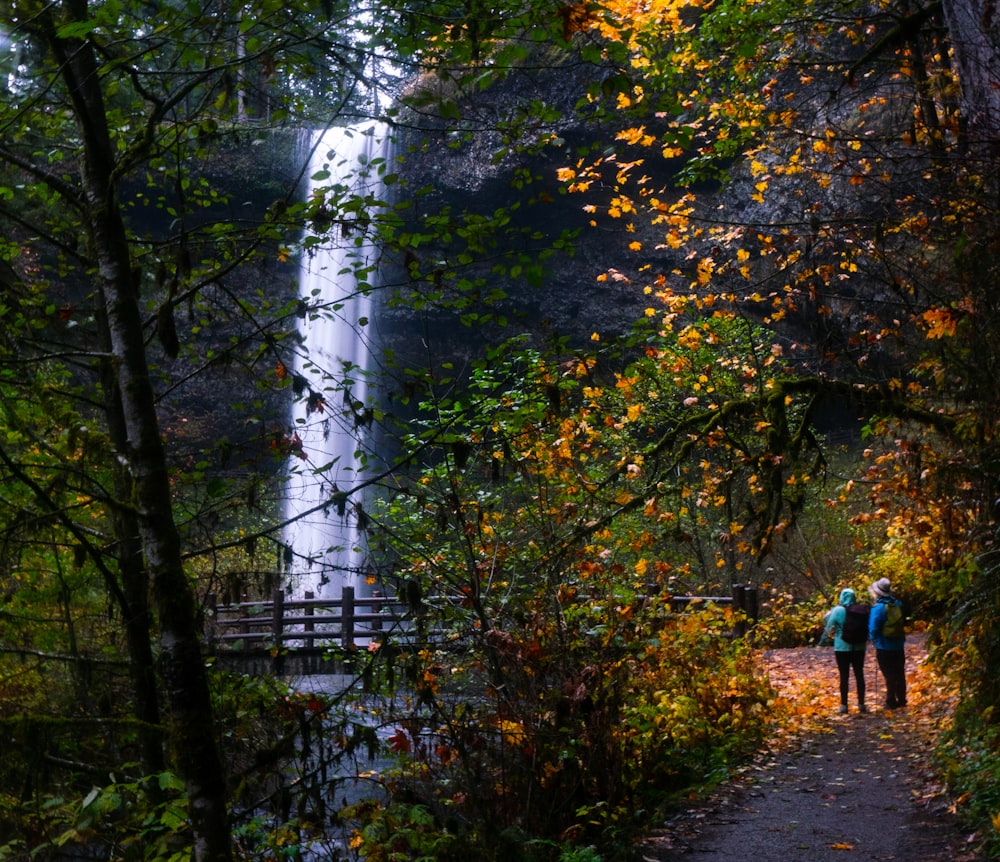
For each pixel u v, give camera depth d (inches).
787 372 454.3
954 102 328.2
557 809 284.0
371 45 185.2
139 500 177.5
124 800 188.1
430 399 278.1
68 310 214.8
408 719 273.6
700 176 418.0
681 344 407.8
